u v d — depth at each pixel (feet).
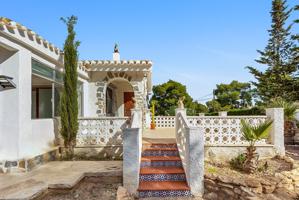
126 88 57.52
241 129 30.48
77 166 25.79
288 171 26.14
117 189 21.11
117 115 56.85
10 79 21.84
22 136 23.12
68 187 19.51
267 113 31.22
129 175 21.53
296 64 71.00
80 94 42.96
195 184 21.74
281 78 72.49
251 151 26.81
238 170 27.14
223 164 28.91
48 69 29.84
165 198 21.21
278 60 75.72
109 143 30.83
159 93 109.70
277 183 23.61
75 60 30.37
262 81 77.05
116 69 44.55
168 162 25.77
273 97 71.61
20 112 22.85
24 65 23.73
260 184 23.03
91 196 20.15
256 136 26.08
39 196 17.93
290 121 45.32
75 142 30.25
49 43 28.07
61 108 29.71
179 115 27.96
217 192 22.48
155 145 29.32
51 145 29.63
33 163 24.38
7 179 20.51
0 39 20.17
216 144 30.30
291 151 37.40
